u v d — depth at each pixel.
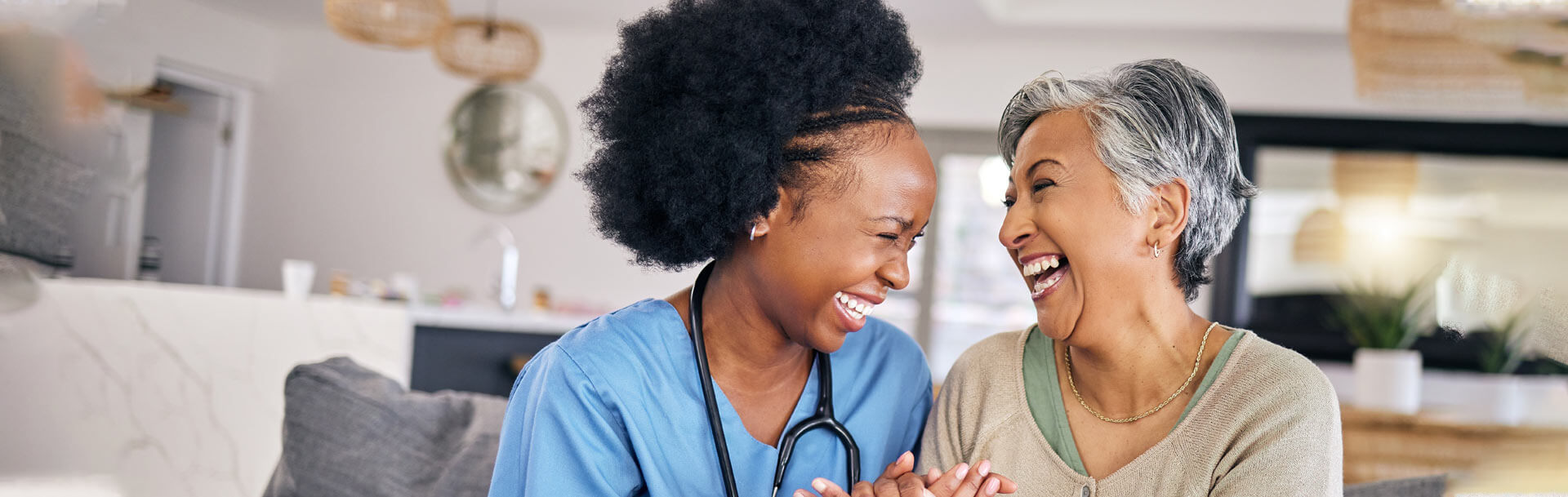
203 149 6.57
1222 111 1.24
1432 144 5.45
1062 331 1.28
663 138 1.27
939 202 6.01
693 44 1.27
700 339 1.35
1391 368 4.34
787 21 1.24
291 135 6.65
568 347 1.34
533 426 1.31
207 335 3.05
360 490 1.77
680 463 1.33
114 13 5.19
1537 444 4.18
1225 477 1.19
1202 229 1.24
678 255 1.37
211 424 3.04
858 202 1.20
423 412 1.88
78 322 2.94
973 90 5.86
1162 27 5.24
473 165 6.42
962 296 6.00
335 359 1.98
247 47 6.48
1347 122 5.52
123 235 5.66
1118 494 1.26
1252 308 5.60
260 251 6.66
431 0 4.47
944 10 5.23
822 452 1.40
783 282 1.26
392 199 6.52
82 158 3.43
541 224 6.33
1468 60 2.64
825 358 1.42
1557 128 5.33
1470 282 2.62
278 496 1.81
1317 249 5.54
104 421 2.92
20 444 2.88
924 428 1.52
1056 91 1.27
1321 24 5.03
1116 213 1.22
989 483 1.21
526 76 5.27
